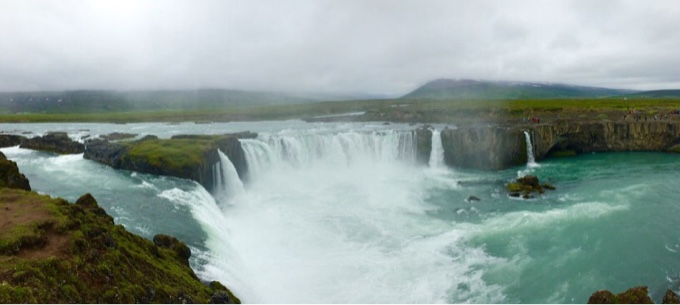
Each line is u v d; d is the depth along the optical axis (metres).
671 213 40.53
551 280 28.61
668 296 24.69
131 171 46.59
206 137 55.75
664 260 30.83
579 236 35.53
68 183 40.59
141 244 20.72
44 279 13.91
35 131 88.38
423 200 47.91
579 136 75.94
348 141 64.88
